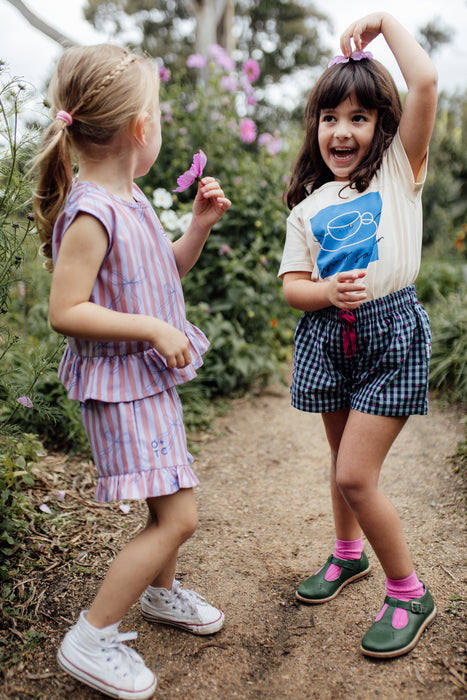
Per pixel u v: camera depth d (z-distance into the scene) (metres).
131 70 1.30
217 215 1.51
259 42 17.11
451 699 1.27
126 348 1.31
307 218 1.59
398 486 2.44
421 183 1.51
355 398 1.50
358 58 1.55
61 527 2.04
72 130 1.31
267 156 4.34
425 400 1.46
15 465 2.03
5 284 1.77
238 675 1.40
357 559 1.75
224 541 2.05
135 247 1.31
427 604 1.50
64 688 1.34
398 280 1.47
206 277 3.86
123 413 1.29
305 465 2.75
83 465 2.58
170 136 4.01
